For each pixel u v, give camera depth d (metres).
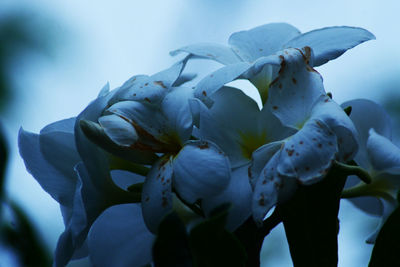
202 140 0.70
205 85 0.71
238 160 0.71
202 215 0.71
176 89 0.72
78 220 0.71
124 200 0.74
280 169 0.69
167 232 0.68
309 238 0.71
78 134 0.71
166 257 0.68
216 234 0.68
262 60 0.71
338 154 0.70
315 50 0.73
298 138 0.69
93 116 0.72
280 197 0.69
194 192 0.69
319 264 0.71
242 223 0.70
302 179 0.68
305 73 0.71
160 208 0.70
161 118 0.72
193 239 0.68
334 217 0.71
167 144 0.72
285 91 0.71
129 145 0.71
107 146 0.71
